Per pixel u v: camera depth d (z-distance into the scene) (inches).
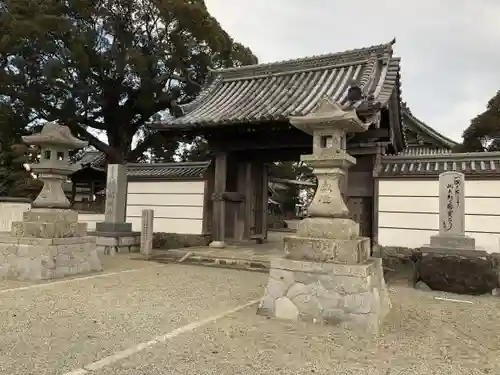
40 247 331.3
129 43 917.2
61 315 221.9
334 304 217.9
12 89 816.9
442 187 360.2
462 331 218.1
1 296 264.7
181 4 874.1
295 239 236.7
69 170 368.8
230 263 434.6
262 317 230.1
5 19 762.2
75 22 867.4
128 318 219.8
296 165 1411.2
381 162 457.1
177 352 170.6
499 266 376.2
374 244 432.1
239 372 152.0
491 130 970.1
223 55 1021.8
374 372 157.3
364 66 521.0
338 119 229.5
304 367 159.5
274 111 454.9
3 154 829.8
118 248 498.9
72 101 871.7
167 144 1058.1
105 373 146.9
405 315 250.7
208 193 552.4
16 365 151.8
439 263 334.3
